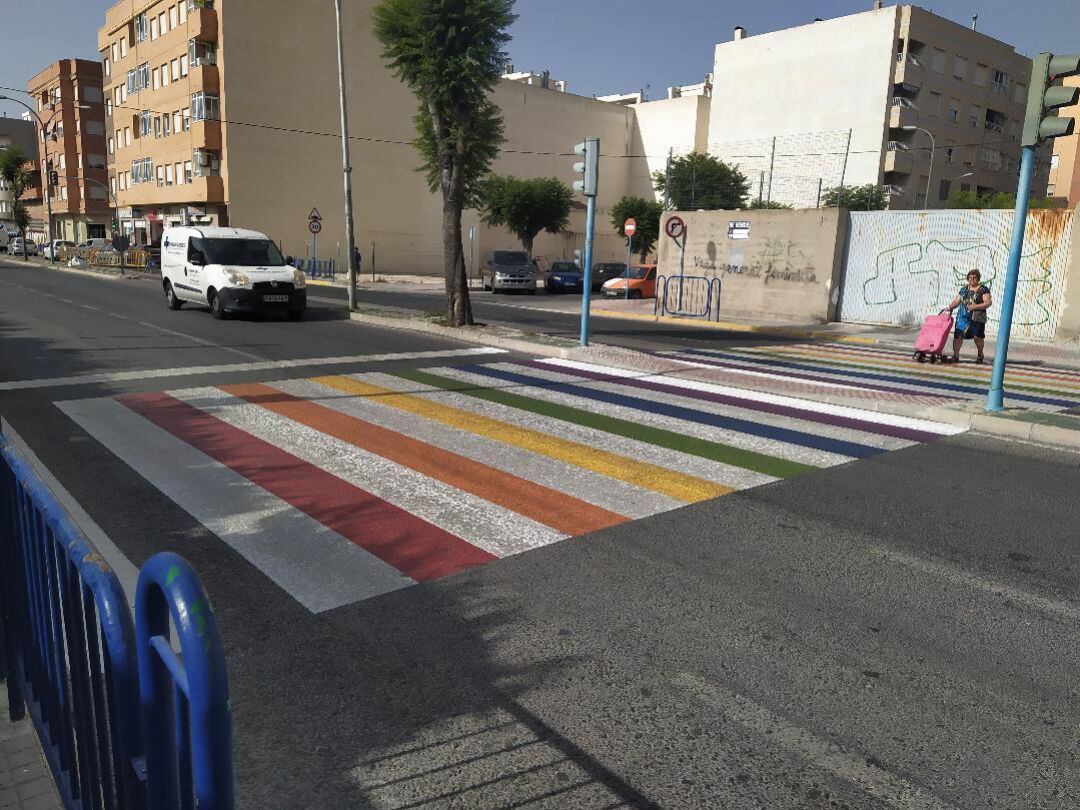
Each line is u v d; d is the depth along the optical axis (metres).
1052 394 10.58
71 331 14.00
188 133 42.97
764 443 7.29
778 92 55.00
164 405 8.13
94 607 1.89
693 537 4.84
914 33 49.84
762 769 2.68
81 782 2.11
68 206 63.62
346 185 19.00
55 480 5.61
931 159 49.69
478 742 2.80
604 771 2.66
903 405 8.80
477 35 14.25
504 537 4.75
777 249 22.11
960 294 13.78
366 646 3.45
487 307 24.97
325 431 7.24
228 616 3.69
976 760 2.76
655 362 12.06
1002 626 3.76
